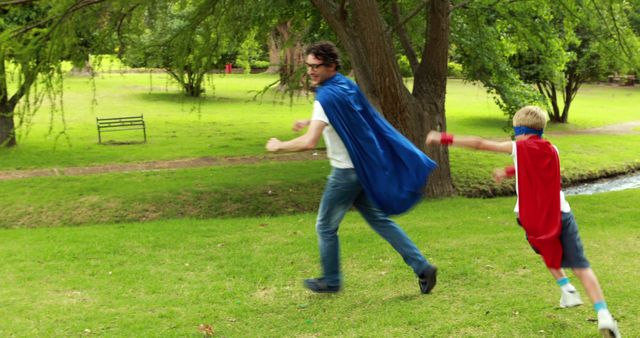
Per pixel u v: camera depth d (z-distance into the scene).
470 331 4.88
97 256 8.20
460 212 11.59
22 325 5.39
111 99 37.34
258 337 4.98
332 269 5.27
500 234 8.76
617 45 13.92
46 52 11.34
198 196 14.31
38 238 9.83
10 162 18.59
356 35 13.47
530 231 4.63
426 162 4.95
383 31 12.87
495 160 19.69
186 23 15.02
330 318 5.33
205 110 33.59
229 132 25.77
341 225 9.97
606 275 6.34
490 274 6.46
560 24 18.84
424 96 14.41
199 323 5.34
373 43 12.83
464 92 46.19
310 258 7.56
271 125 28.08
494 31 16.50
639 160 20.39
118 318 5.53
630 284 5.98
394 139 4.94
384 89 13.27
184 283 6.66
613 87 50.44
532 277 6.32
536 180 4.59
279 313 5.54
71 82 47.16
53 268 7.59
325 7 13.42
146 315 5.58
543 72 18.36
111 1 11.91
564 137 24.27
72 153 20.30
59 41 11.32
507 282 6.16
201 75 15.40
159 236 9.45
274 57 60.97
